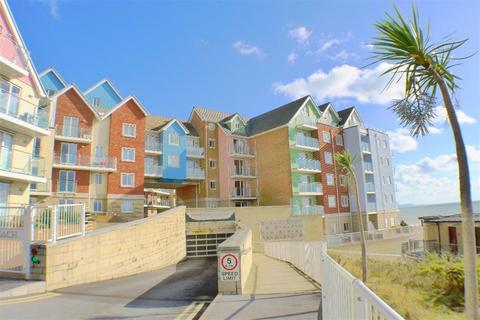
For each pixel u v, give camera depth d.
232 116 40.16
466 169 3.85
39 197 25.86
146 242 15.25
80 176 28.89
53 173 27.62
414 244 27.31
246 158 39.72
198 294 9.21
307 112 39.97
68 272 10.32
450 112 4.04
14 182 18.45
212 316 6.38
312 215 33.97
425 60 4.17
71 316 6.85
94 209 29.36
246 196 38.22
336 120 44.03
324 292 5.68
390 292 9.52
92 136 29.92
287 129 36.88
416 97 4.35
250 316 6.33
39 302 8.09
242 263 9.21
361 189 40.72
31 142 19.95
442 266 11.35
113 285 10.71
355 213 40.53
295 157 37.44
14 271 9.75
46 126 20.17
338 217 39.19
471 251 3.63
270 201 37.47
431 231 24.47
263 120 41.53
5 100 17.39
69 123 28.84
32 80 20.00
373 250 32.03
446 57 4.25
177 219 20.31
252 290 9.17
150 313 7.13
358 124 44.47
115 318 6.71
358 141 41.59
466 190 3.78
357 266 16.72
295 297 7.96
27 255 9.70
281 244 19.22
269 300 7.67
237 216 30.08
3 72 17.77
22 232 9.87
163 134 35.56
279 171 37.00
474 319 3.48
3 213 10.48
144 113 33.69
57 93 28.48
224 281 8.62
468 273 3.60
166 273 14.00
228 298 7.99
